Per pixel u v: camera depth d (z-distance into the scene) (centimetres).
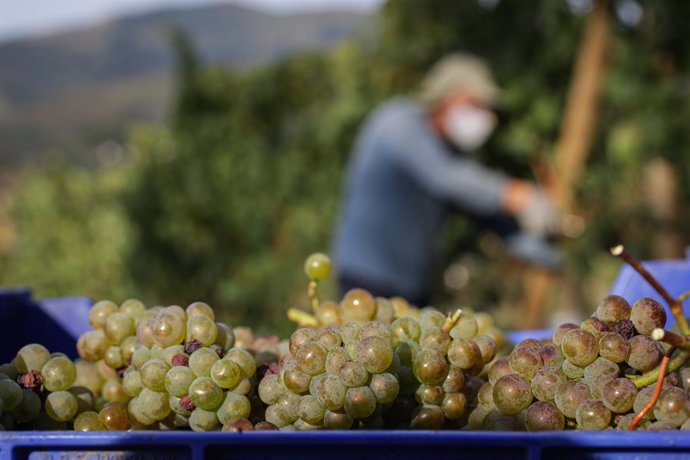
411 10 634
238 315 736
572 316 595
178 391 136
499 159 609
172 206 748
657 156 554
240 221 741
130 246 765
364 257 494
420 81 659
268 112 761
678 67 550
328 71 750
